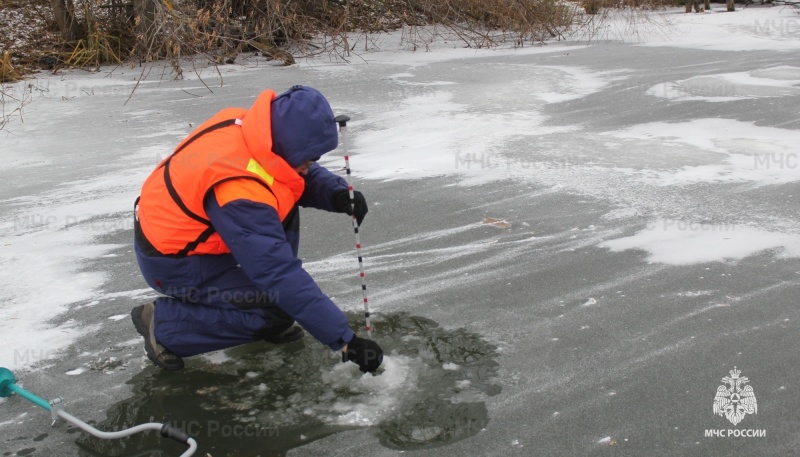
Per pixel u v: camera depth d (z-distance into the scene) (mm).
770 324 3832
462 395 3338
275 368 3594
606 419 3137
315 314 3135
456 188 6051
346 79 10578
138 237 3439
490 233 5160
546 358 3617
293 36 13062
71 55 11914
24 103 9594
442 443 3021
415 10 14172
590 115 8188
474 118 8172
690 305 4066
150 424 3049
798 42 12578
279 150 3154
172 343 3498
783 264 4496
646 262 4617
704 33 14164
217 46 12594
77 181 6555
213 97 9688
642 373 3457
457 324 3963
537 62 11531
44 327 4105
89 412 3326
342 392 3385
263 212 3078
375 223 5410
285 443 3057
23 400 3432
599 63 11297
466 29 14102
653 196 5680
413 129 7816
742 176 6031
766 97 8586
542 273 4527
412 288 4398
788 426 3047
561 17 14625
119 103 9523
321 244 5082
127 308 4301
